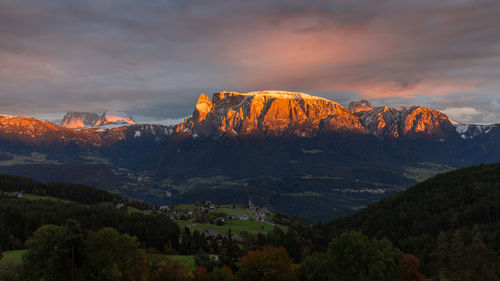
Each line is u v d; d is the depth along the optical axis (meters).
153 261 114.00
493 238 155.88
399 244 194.38
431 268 146.25
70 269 95.75
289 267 126.44
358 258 116.56
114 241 100.62
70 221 102.75
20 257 126.31
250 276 123.69
